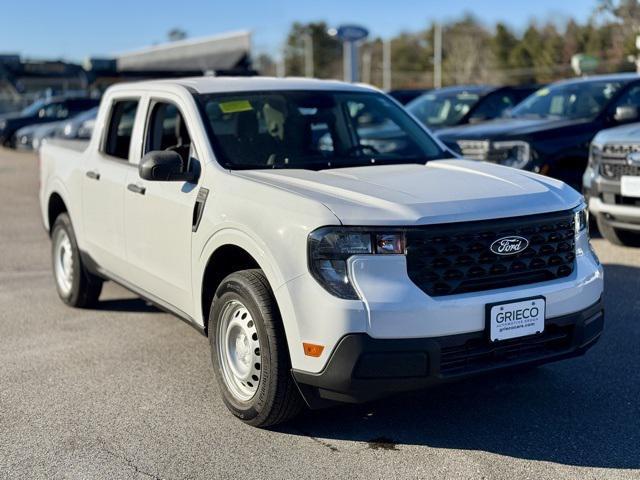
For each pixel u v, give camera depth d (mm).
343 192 4234
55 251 7160
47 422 4574
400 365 3830
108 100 6414
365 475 3873
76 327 6445
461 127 10352
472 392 4891
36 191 15594
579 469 3891
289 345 4035
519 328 4059
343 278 3867
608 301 6664
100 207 6102
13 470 3992
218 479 3873
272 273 4094
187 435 4367
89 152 6473
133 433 4406
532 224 4160
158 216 5234
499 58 86438
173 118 5980
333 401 4168
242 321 4398
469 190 4324
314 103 5695
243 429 4430
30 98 39031
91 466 4023
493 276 4070
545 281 4219
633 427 4355
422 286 3906
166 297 5328
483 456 4055
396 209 3984
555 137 9336
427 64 97625
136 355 5727
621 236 8508
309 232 3938
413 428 4406
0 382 5223
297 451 4148
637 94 9984
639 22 49188
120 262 5883
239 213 4402
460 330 3908
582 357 5430
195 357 5668
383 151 5660
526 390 4898
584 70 25656
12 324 6547
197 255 4797
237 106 5359
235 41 32656
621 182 7930
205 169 4918
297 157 5262
